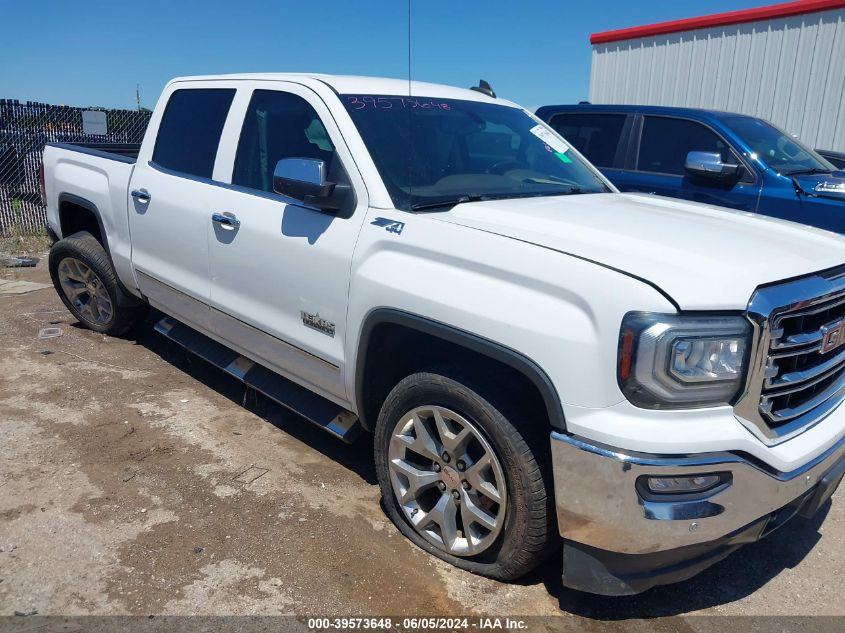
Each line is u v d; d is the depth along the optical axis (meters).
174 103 4.56
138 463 3.69
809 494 2.69
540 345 2.44
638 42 11.87
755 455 2.39
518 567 2.74
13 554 2.90
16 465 3.60
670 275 2.35
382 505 3.42
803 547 3.27
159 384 4.77
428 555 3.03
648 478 2.31
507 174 3.68
